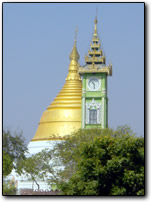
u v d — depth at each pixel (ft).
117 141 321.11
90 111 616.80
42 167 502.79
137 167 316.19
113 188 305.53
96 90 618.85
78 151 444.55
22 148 412.16
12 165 404.77
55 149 512.63
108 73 618.03
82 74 623.36
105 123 612.29
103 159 316.40
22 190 488.02
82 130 492.54
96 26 633.61
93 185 304.71
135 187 308.40
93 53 622.13
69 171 456.45
